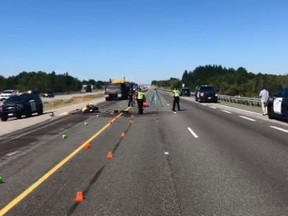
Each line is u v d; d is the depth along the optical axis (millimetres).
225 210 7184
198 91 54938
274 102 24969
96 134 19125
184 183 9180
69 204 7711
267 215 6898
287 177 9672
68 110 40062
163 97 75312
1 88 138875
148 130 20453
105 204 7664
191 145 15023
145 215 6992
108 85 66062
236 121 24719
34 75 170000
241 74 129375
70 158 12680
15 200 8062
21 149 15023
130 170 10680
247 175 9914
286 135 17625
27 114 33531
